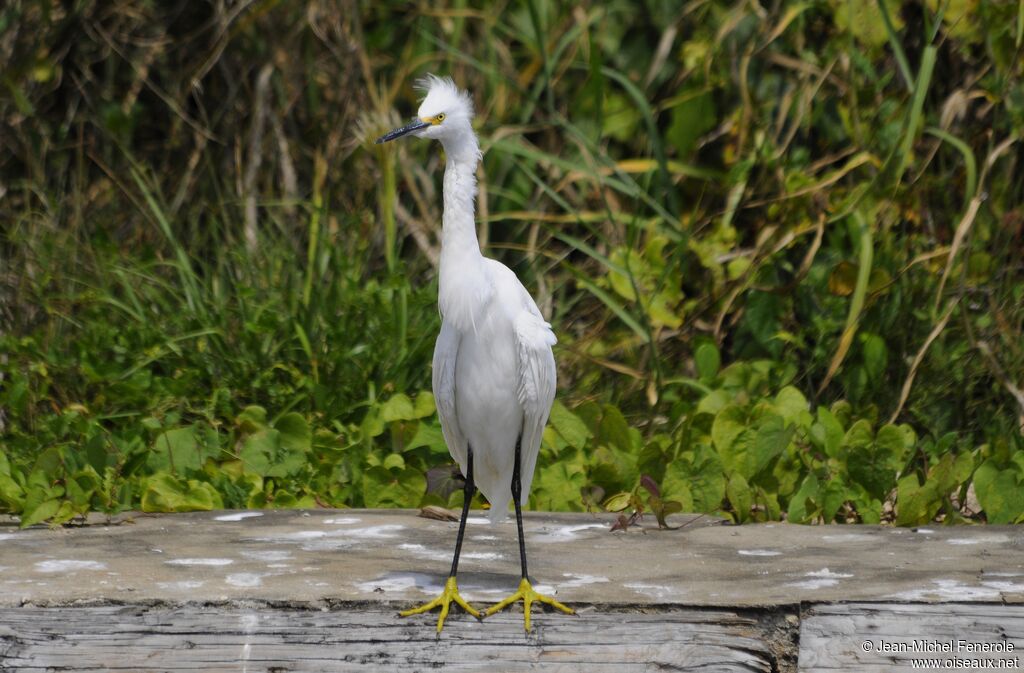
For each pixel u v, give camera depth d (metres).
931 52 10.20
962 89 11.63
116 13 14.68
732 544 7.37
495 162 13.73
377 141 6.21
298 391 10.51
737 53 13.13
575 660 5.72
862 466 8.47
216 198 14.37
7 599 6.07
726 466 8.98
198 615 5.92
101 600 6.05
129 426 10.30
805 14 12.56
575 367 11.69
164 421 9.84
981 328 10.99
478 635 5.82
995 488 8.19
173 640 5.83
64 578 6.45
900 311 11.09
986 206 11.42
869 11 11.54
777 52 12.75
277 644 5.80
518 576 6.56
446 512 8.11
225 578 6.45
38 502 7.90
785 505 8.90
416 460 9.52
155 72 15.27
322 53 14.41
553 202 13.93
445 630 5.83
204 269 12.18
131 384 10.30
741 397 10.16
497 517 6.87
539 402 6.34
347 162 14.04
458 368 6.30
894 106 11.63
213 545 7.28
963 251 10.92
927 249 11.36
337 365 10.52
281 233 13.02
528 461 6.64
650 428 10.69
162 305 11.44
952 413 10.94
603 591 6.20
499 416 6.34
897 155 10.72
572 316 12.87
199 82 14.55
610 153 14.52
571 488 8.79
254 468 9.09
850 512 9.05
